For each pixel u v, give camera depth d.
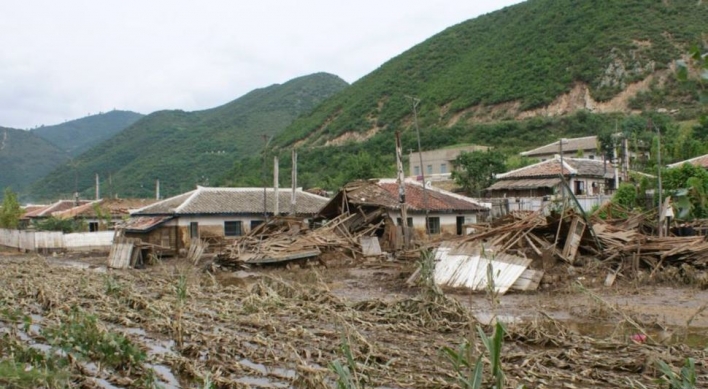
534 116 79.19
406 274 24.70
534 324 13.76
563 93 80.12
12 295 21.06
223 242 38.06
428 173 69.19
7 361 11.06
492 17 110.31
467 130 78.69
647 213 27.14
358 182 38.50
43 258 39.84
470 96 86.88
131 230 40.47
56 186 119.00
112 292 21.00
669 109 69.12
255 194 44.47
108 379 11.21
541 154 65.56
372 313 16.80
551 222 23.69
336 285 24.48
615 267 22.72
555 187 46.12
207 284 25.17
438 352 12.06
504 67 90.25
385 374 10.70
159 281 25.75
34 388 10.20
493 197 51.56
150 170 109.06
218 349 12.98
